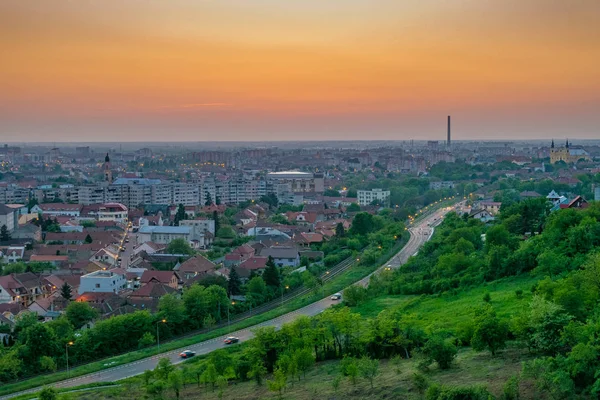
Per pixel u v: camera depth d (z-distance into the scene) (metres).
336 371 150.38
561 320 125.62
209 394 150.38
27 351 190.25
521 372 117.88
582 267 178.88
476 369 129.38
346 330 161.12
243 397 143.25
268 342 163.50
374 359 151.75
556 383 109.44
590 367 109.94
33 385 173.12
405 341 153.88
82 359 197.88
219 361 162.38
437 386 116.88
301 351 151.12
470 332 146.88
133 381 167.62
